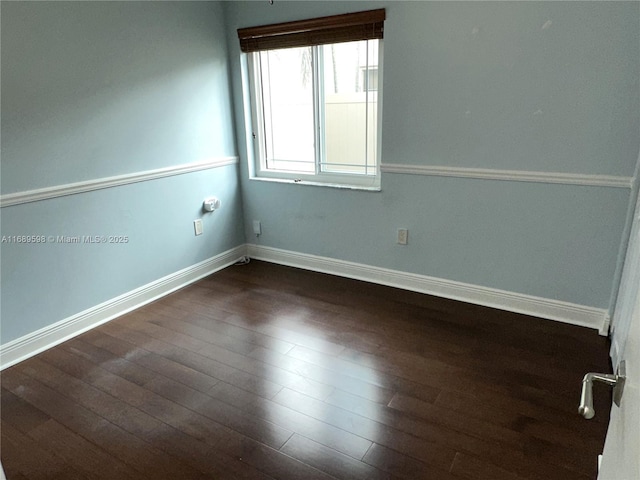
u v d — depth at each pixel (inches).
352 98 122.1
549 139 96.8
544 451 68.6
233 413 78.2
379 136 120.4
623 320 84.0
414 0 102.8
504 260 109.3
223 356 95.3
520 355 92.8
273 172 140.6
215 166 135.3
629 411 27.6
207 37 126.0
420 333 102.1
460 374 87.1
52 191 96.0
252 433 73.6
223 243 143.6
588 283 101.0
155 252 121.9
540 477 64.2
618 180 92.0
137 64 109.3
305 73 127.5
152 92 113.9
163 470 67.1
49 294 99.3
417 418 75.9
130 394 84.0
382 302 117.6
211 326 107.7
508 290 110.9
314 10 116.3
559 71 92.3
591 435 71.4
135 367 92.1
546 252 103.8
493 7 95.1
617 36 85.7
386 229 123.6
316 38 118.8
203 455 69.6
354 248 130.9
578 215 98.2
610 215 95.0
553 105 94.6
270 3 121.9
